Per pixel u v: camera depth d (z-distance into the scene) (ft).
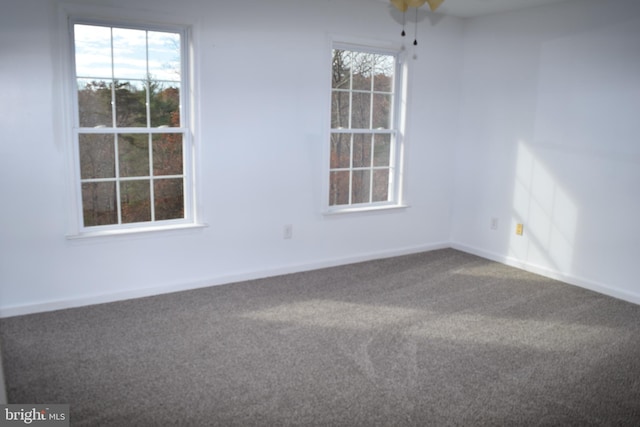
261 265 14.46
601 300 13.21
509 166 15.93
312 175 14.83
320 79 14.44
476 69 16.67
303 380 8.91
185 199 13.17
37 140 11.07
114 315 11.57
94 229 12.13
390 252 16.87
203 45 12.54
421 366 9.50
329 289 13.65
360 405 8.17
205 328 10.99
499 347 10.37
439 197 17.66
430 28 16.17
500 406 8.23
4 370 9.02
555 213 14.73
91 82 11.63
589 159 13.74
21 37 10.63
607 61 13.11
